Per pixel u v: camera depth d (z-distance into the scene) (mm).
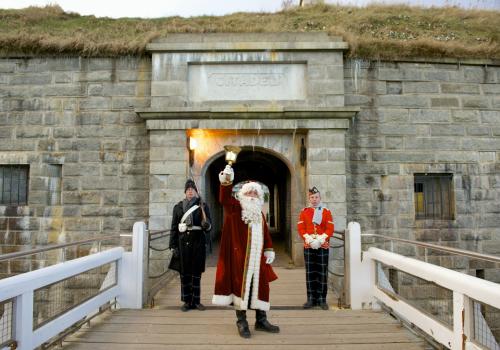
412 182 11516
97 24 12984
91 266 5770
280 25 13016
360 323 6031
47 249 4902
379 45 11625
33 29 12250
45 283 4582
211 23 13102
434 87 11766
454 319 4398
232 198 5516
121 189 11258
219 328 5746
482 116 11836
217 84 11281
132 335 5445
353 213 11312
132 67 11523
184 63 11180
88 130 11414
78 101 11477
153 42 11367
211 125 10922
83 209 11234
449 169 11602
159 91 11125
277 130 11094
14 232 11242
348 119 10953
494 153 11781
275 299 7688
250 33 11461
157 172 10867
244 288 5188
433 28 13125
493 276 11477
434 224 11461
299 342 5223
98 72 11547
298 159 11266
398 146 11578
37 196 11273
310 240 6832
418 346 5129
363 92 11617
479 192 11633
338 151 10914
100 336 5406
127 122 11414
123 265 6980
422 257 11375
